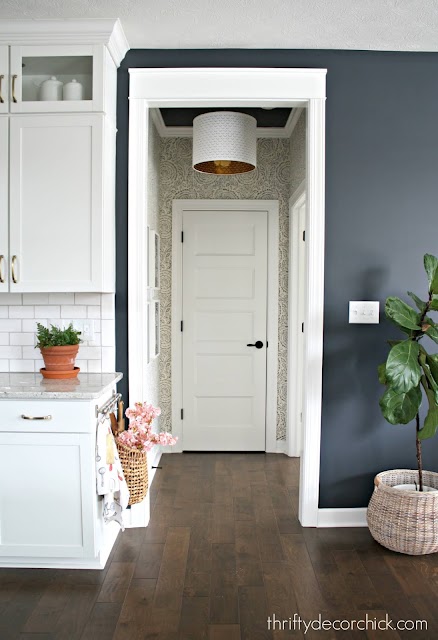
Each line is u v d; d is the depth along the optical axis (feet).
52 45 8.85
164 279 14.88
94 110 8.82
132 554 8.64
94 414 7.93
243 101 9.61
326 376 9.76
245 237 14.87
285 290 14.83
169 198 14.78
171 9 8.31
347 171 9.67
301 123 12.68
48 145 8.87
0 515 7.95
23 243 8.93
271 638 6.50
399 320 8.30
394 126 9.69
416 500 8.54
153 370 13.12
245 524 9.83
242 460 14.14
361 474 9.84
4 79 8.86
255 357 14.98
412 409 8.38
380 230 9.71
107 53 9.02
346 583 7.77
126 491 8.36
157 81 9.60
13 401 7.86
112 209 9.50
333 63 9.64
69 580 7.84
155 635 6.55
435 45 9.46
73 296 9.71
